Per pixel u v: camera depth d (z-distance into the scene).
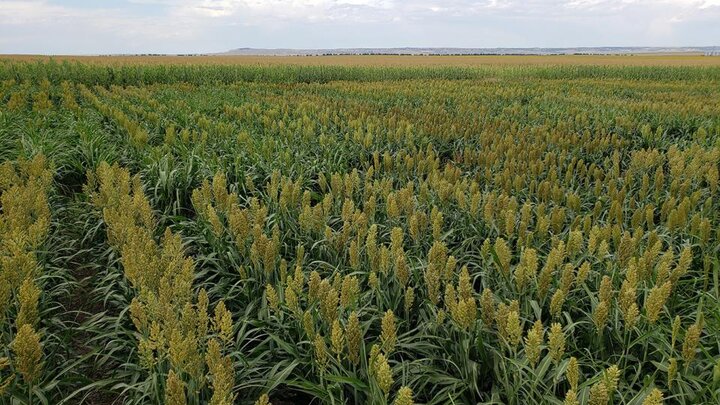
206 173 8.63
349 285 3.80
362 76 41.22
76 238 7.37
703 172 8.09
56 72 28.47
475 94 23.05
